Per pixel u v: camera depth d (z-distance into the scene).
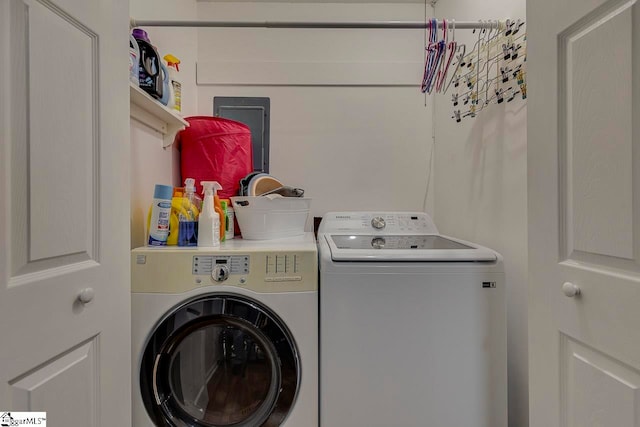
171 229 1.17
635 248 0.55
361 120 1.98
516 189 1.19
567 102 0.69
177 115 1.33
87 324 0.67
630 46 0.55
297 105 1.96
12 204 0.53
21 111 0.54
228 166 1.54
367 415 1.03
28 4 0.55
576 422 0.68
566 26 0.68
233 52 1.94
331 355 1.03
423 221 1.65
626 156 0.56
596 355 0.63
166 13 1.55
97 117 0.71
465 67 1.56
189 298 1.03
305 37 1.96
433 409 1.03
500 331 1.04
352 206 1.98
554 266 0.73
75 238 0.65
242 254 1.05
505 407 1.03
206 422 1.09
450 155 1.77
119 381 0.77
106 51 0.73
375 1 1.96
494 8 1.31
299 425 1.04
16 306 0.53
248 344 1.12
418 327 1.03
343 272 1.03
